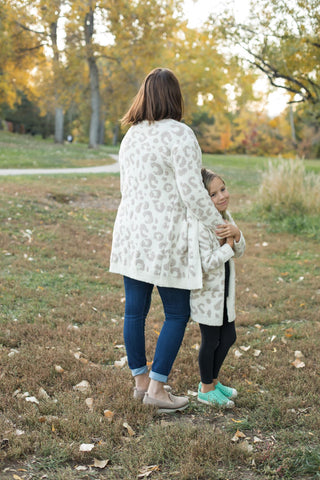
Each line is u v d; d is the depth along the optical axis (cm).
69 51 2856
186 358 339
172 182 243
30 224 780
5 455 213
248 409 273
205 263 244
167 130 240
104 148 3641
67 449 221
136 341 267
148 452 223
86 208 995
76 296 480
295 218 958
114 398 279
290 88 1374
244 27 1266
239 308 484
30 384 285
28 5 2695
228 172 2139
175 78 251
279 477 212
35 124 4541
